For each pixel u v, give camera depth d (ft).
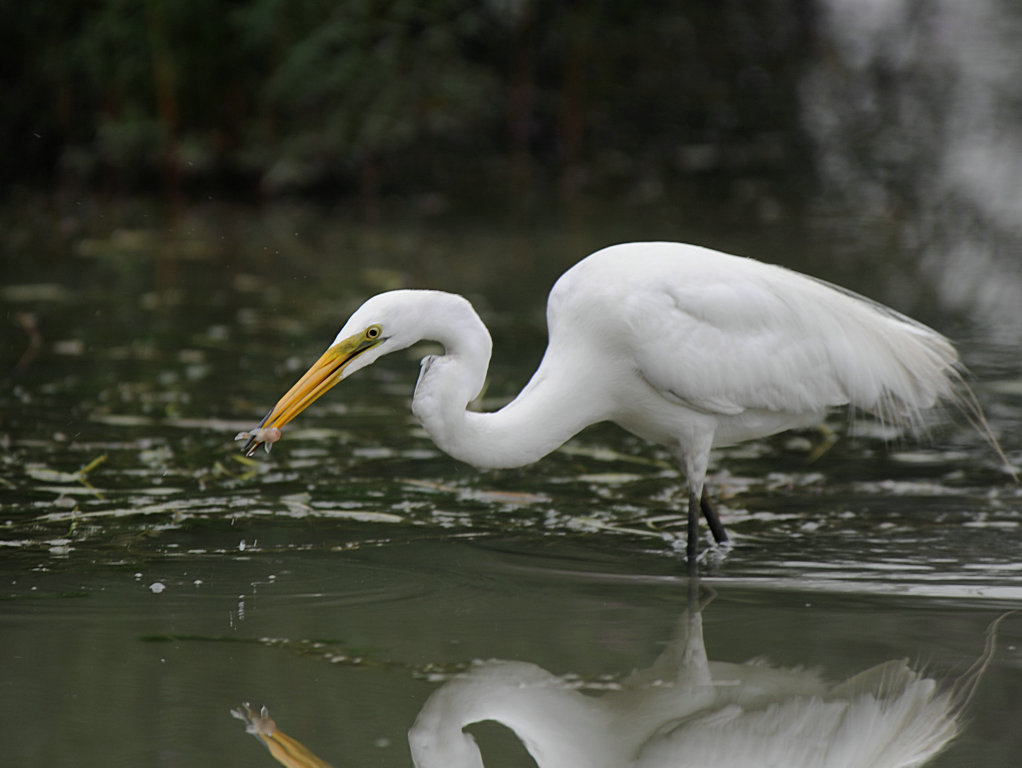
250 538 29.91
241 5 78.23
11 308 53.62
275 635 24.30
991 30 120.78
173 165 81.10
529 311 53.31
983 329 51.34
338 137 79.46
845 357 30.25
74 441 36.65
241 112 81.46
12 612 25.27
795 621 25.41
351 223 75.15
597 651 23.81
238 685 22.02
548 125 95.30
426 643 24.03
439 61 84.53
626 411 30.22
